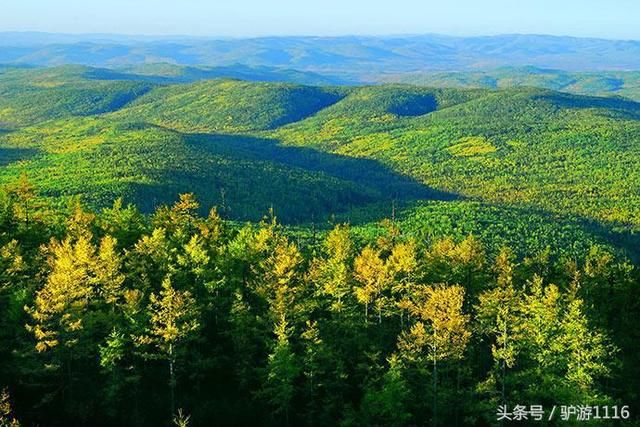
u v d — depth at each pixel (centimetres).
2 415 5338
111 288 6688
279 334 6644
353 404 7150
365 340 7231
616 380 7100
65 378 6600
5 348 6275
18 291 6506
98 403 6500
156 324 6819
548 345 6669
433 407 6750
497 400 6688
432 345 6550
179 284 7488
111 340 6300
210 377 7356
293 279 7581
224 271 7744
